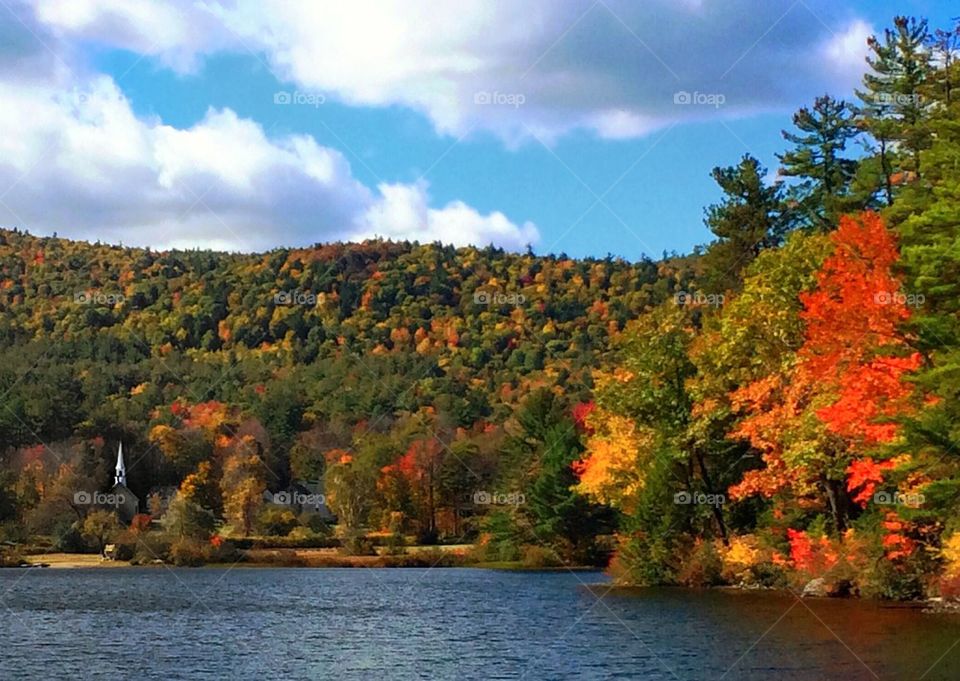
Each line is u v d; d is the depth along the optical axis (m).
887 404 45.56
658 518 69.69
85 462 122.38
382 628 52.34
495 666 37.84
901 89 70.75
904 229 40.41
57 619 58.44
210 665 39.41
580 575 94.56
